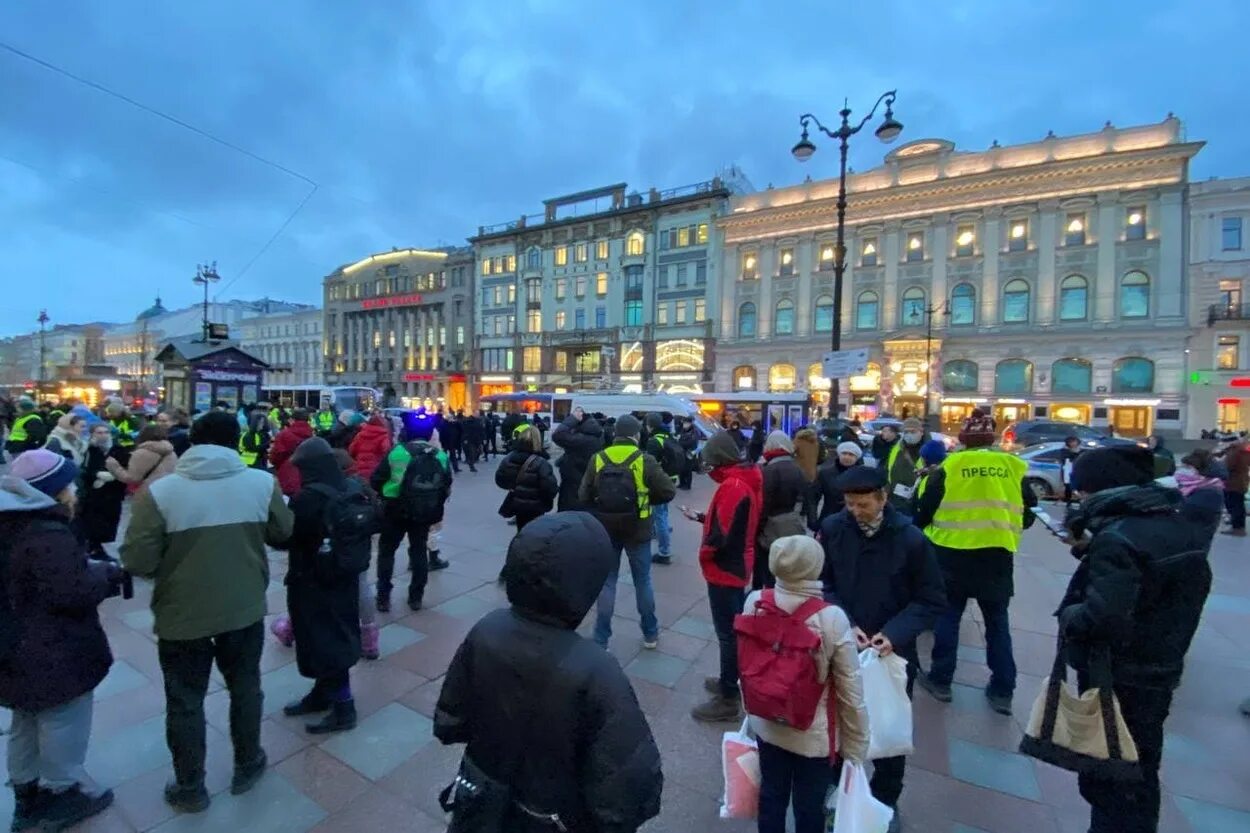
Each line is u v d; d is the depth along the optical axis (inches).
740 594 142.6
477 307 2262.6
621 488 172.6
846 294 1561.3
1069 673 169.6
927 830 107.8
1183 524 89.0
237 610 109.0
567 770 60.2
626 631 195.9
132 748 127.1
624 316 1924.2
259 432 487.5
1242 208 1201.4
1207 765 131.3
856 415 1503.4
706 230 1779.0
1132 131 1280.8
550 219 2119.8
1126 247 1279.5
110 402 395.2
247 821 106.3
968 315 1423.5
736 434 533.6
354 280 2642.7
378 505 149.9
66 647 101.9
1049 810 113.5
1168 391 1238.3
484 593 227.9
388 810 110.0
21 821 103.3
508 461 220.4
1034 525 402.6
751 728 98.0
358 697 149.6
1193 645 200.5
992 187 1390.3
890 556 110.2
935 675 158.9
